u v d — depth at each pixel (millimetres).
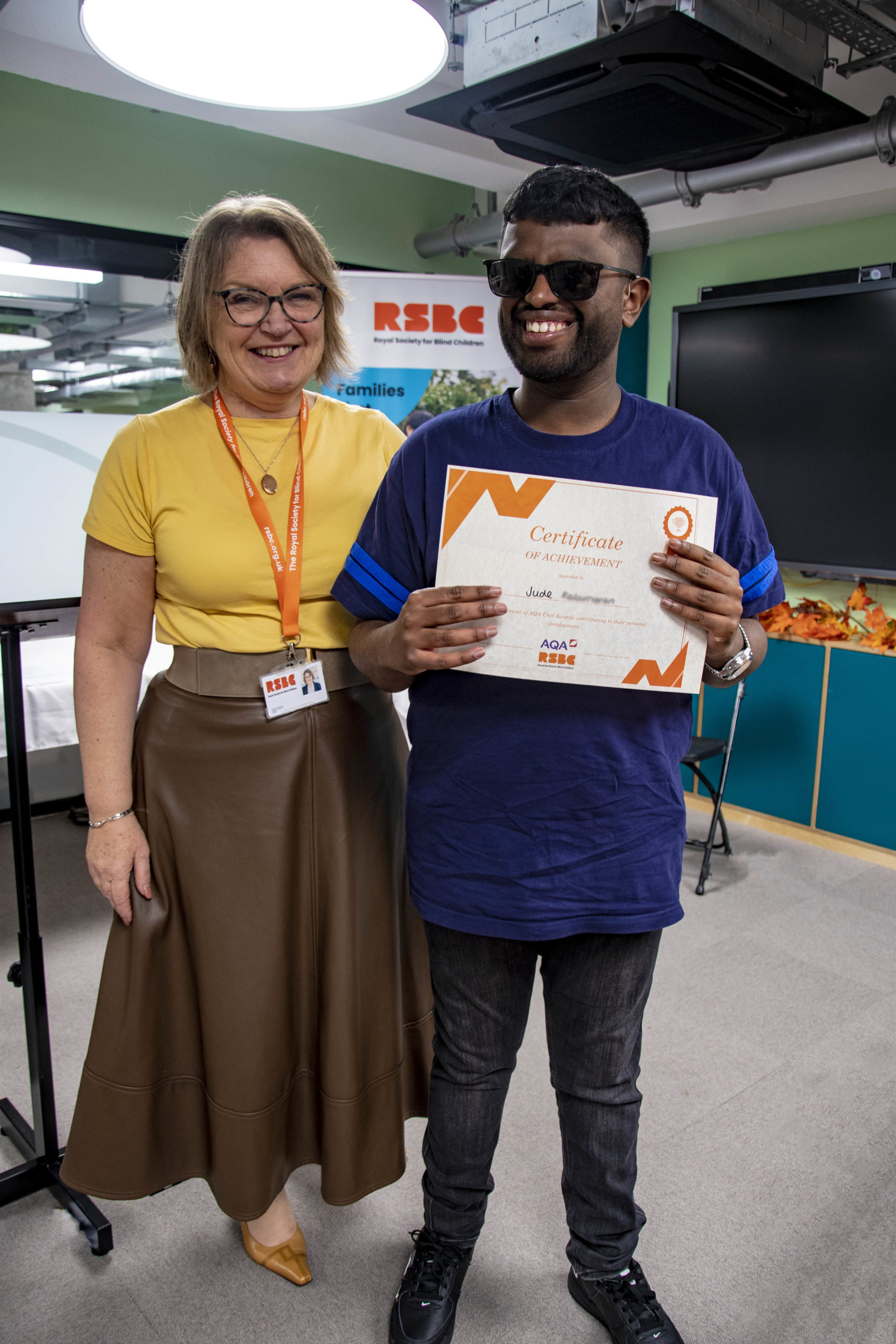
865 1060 2117
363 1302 1446
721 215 3992
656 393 4988
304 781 1266
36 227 3580
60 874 3170
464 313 4184
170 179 3912
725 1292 1471
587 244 1014
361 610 1216
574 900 1153
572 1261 1358
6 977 2457
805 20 2387
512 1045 1293
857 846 3447
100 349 3719
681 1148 1808
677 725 1195
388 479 1190
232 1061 1272
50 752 3785
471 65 2396
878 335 3277
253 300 1146
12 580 2016
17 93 3461
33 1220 1637
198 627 1250
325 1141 1352
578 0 2121
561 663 1080
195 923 1269
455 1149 1291
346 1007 1311
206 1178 1391
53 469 3596
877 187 3512
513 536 1056
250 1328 1398
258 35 1341
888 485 3344
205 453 1230
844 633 3471
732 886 3154
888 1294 1467
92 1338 1382
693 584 1073
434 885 1206
